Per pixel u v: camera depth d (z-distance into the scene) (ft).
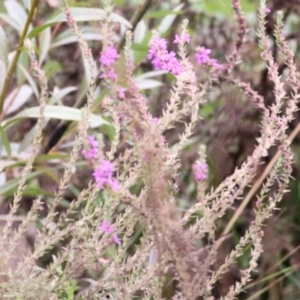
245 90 4.85
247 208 7.39
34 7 5.87
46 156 6.04
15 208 5.02
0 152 6.05
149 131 4.61
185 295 4.63
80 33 4.93
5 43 5.87
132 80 4.85
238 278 6.75
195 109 4.88
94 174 4.53
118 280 4.75
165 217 4.54
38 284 4.84
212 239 4.65
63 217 4.98
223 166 7.39
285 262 7.45
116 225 4.91
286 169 4.89
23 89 7.09
